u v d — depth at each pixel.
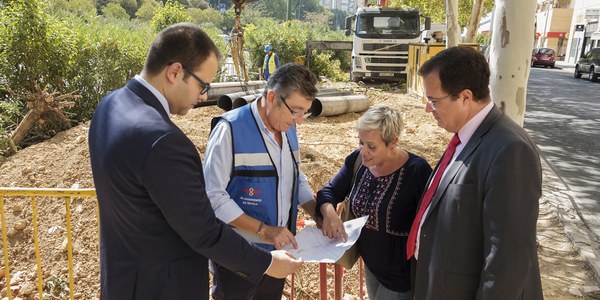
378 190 2.39
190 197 1.60
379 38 15.44
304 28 23.05
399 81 16.39
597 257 4.41
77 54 8.73
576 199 6.26
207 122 7.98
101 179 1.65
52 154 6.26
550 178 7.19
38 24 7.98
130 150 1.57
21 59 7.97
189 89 1.74
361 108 9.73
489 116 1.83
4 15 7.93
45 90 7.39
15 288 4.24
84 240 4.69
